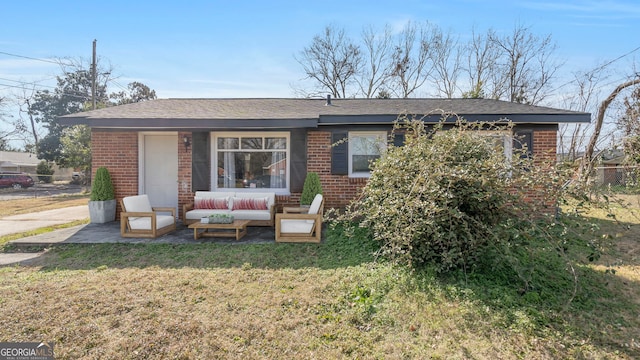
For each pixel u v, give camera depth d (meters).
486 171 4.18
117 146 8.67
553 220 3.94
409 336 3.05
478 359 2.71
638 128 10.43
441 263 4.40
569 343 2.94
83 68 28.42
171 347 2.84
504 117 7.59
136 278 4.41
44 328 3.09
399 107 9.31
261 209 7.99
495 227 4.12
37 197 19.83
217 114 8.15
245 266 4.91
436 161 4.34
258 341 2.96
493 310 3.46
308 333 3.10
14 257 5.54
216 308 3.56
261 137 8.74
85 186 26.55
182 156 8.66
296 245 6.10
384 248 4.69
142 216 6.68
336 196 8.47
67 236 6.75
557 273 4.46
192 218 7.66
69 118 7.49
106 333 3.03
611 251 5.49
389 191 4.97
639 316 3.47
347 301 3.76
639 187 7.86
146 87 36.69
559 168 4.16
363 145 8.54
